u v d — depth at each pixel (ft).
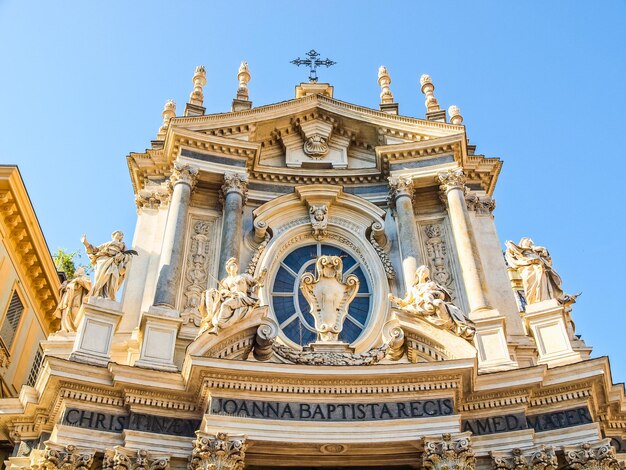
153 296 58.59
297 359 49.75
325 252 64.54
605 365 47.75
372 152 72.18
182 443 45.37
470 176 69.87
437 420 44.80
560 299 56.39
